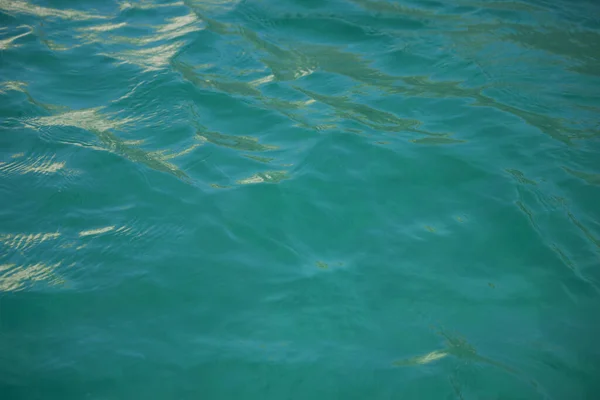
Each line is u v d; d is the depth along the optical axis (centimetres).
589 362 254
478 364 253
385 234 326
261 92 456
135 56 501
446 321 275
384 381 246
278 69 493
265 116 425
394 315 278
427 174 370
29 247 306
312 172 369
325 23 577
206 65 491
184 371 249
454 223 334
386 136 405
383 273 302
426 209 344
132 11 591
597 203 345
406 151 389
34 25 550
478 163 378
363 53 526
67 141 388
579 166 375
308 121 420
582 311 279
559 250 314
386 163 378
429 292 290
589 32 570
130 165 370
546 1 639
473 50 530
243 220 333
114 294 283
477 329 271
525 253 313
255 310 279
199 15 582
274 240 321
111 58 496
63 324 266
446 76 486
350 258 311
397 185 361
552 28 577
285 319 275
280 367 252
